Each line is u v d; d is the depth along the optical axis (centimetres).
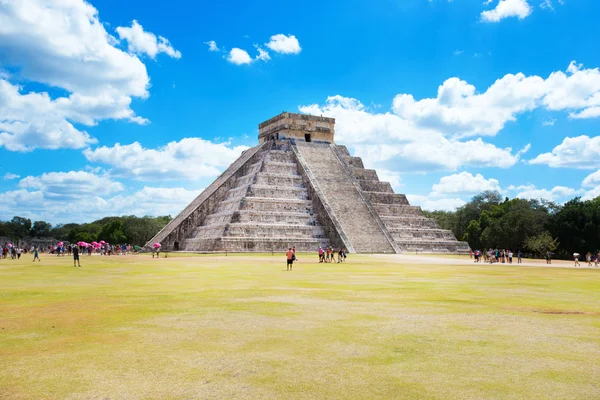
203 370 955
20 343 1155
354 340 1193
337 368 973
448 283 2588
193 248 7031
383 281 2667
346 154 8862
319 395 828
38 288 2239
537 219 7194
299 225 6825
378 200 7919
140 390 847
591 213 6744
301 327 1338
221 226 6656
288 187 7394
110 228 11600
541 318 1502
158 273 3191
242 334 1250
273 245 6475
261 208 6956
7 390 845
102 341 1174
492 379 912
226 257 5412
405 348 1123
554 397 824
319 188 7400
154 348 1111
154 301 1812
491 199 11081
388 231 7106
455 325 1382
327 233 6844
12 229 16438
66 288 2245
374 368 974
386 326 1359
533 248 6719
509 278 2998
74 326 1341
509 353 1088
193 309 1627
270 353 1073
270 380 900
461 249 7538
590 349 1125
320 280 2705
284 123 8412
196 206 7700
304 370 959
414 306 1720
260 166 7650
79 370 953
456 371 958
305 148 8375
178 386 867
